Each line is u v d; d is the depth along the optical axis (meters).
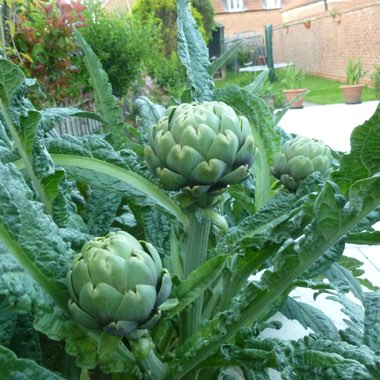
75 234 0.75
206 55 1.12
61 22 2.63
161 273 0.57
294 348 0.67
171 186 0.65
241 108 1.05
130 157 0.85
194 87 1.06
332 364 0.61
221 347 0.73
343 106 7.31
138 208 0.94
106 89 1.14
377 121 0.64
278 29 15.02
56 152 0.83
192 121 0.63
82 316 0.55
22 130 0.70
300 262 0.70
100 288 0.52
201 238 0.78
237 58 12.93
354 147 0.67
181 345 0.76
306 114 6.71
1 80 0.68
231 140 0.63
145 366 0.67
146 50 4.33
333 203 0.65
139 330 0.59
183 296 0.66
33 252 0.59
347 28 10.57
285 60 14.76
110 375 0.90
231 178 0.65
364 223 0.71
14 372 0.55
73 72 2.92
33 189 0.82
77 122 2.71
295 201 0.83
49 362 0.79
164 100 4.69
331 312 1.40
